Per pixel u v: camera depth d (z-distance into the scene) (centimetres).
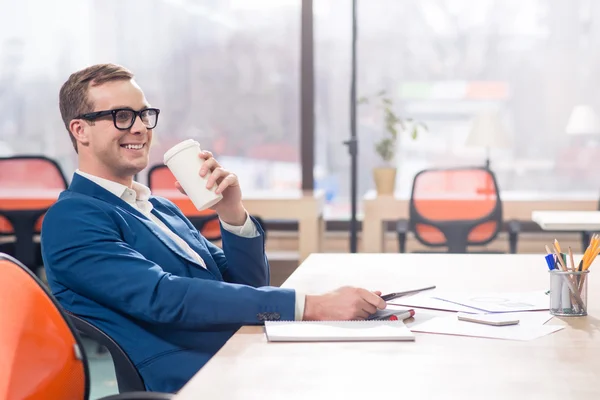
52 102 577
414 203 472
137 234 173
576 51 551
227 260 194
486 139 520
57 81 576
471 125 550
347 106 573
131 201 185
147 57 579
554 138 556
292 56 577
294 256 526
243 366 117
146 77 581
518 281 195
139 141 181
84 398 136
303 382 108
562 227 355
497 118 526
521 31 555
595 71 551
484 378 110
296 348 128
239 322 150
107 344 161
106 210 170
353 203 436
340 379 110
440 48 561
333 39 571
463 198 468
